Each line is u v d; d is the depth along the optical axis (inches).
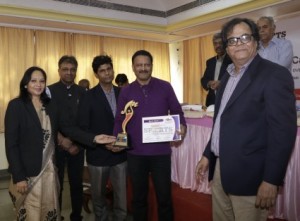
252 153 52.1
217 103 61.9
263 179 50.6
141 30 219.8
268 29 94.0
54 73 204.8
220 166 55.7
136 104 80.1
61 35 207.8
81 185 107.0
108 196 116.0
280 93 48.2
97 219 94.3
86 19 194.7
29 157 75.1
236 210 55.9
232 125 53.3
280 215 75.7
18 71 191.0
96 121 89.4
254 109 51.1
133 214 85.6
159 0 227.8
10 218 119.3
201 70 238.1
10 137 73.4
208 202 89.4
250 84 51.6
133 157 82.6
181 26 215.8
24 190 73.3
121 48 236.8
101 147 88.9
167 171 82.2
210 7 197.0
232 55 53.6
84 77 217.9
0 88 185.3
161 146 81.0
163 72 263.3
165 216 83.7
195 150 96.2
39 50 199.0
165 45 264.1
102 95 89.6
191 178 98.7
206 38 232.5
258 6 165.6
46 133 78.0
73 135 87.1
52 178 78.8
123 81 179.2
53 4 183.8
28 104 76.1
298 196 71.2
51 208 79.0
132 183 84.0
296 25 161.6
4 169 190.7
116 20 206.8
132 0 215.5
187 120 98.3
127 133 82.5
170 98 83.9
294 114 48.9
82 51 216.8
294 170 71.2
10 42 188.4
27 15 173.3
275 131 48.2
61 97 104.5
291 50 98.4
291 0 151.8
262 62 52.6
